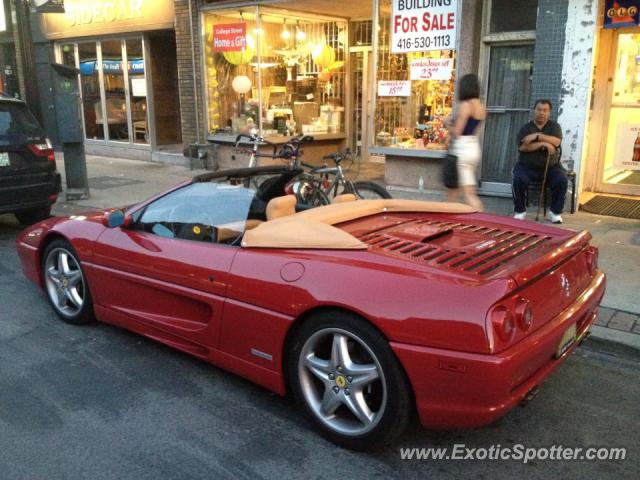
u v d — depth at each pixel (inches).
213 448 122.1
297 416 134.6
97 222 179.5
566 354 124.3
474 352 101.8
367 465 116.6
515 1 324.8
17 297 213.8
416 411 114.0
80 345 173.0
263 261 130.1
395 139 373.7
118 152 581.9
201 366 159.2
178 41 481.1
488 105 343.3
